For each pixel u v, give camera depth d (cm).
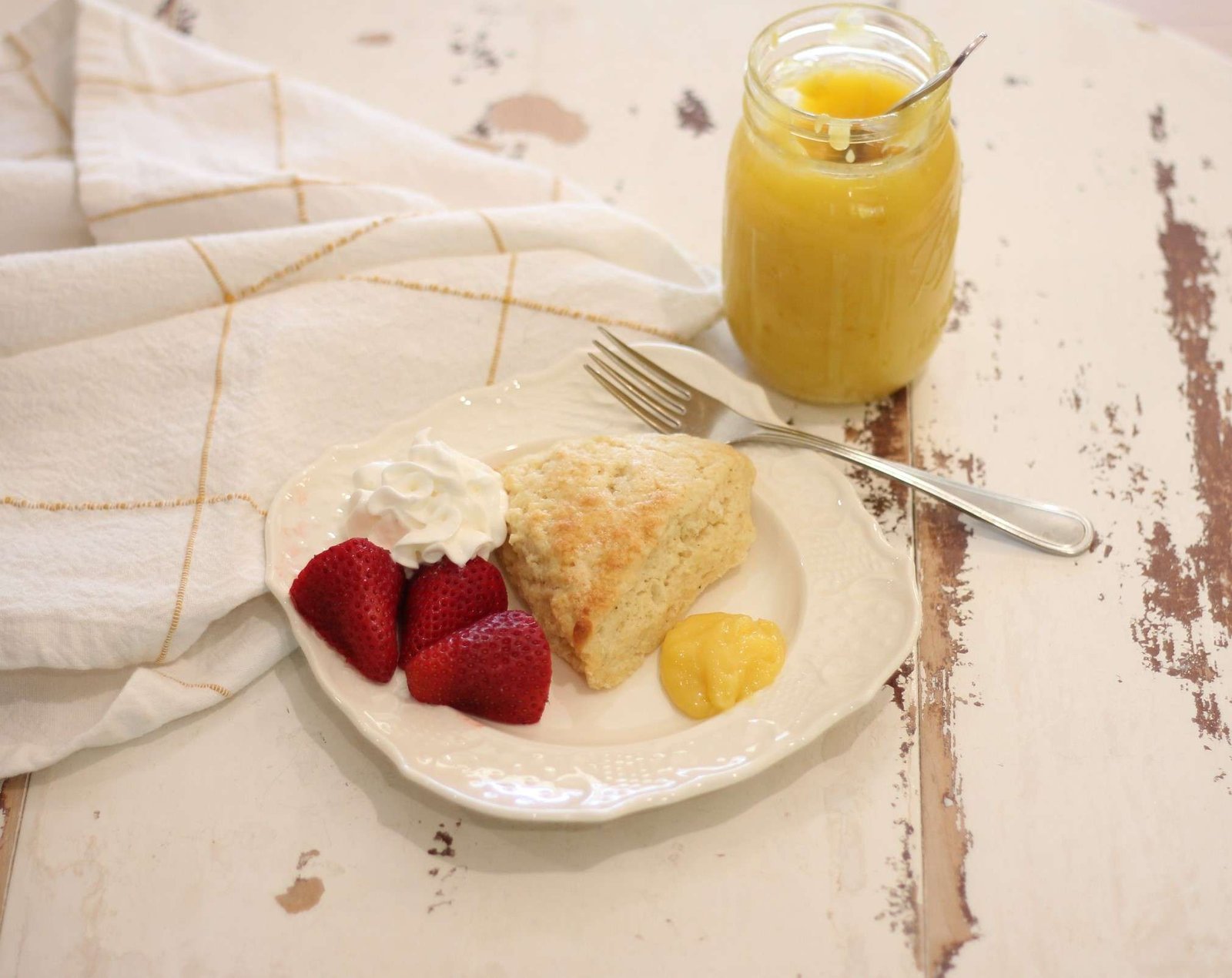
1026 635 54
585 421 58
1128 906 48
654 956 47
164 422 57
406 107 71
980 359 62
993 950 47
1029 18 74
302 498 55
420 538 52
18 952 48
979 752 51
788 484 56
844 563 54
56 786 51
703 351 63
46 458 56
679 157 69
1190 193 67
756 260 56
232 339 59
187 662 53
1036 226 66
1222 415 60
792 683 51
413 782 49
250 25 75
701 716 51
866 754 51
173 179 63
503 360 61
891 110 52
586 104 71
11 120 68
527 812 47
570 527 53
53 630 52
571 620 51
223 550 54
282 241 60
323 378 59
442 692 50
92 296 59
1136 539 56
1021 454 59
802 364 58
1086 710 52
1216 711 52
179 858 49
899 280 55
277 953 48
